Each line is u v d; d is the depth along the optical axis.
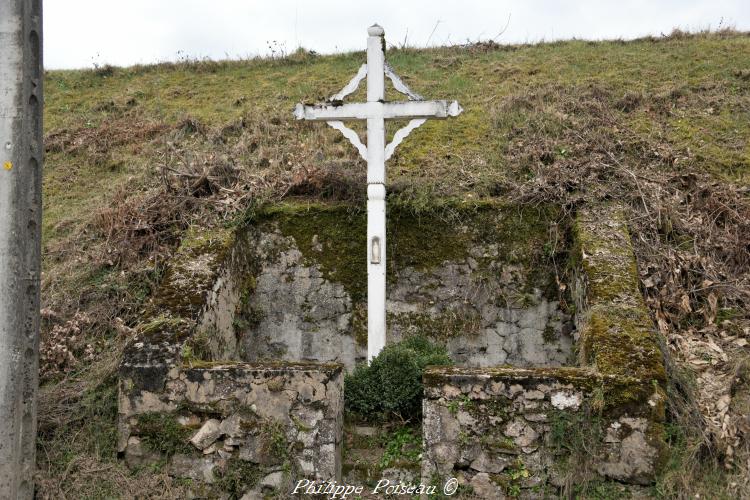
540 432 5.64
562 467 5.59
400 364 6.50
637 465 5.52
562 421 5.61
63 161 12.09
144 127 12.73
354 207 8.70
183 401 6.06
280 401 5.91
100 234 9.11
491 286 8.46
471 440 5.72
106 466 6.03
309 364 6.16
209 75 15.35
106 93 14.78
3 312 5.55
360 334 8.60
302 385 5.88
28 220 5.69
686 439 5.63
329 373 5.87
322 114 8.02
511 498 5.61
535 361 8.27
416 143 10.66
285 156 10.33
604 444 5.58
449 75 13.81
